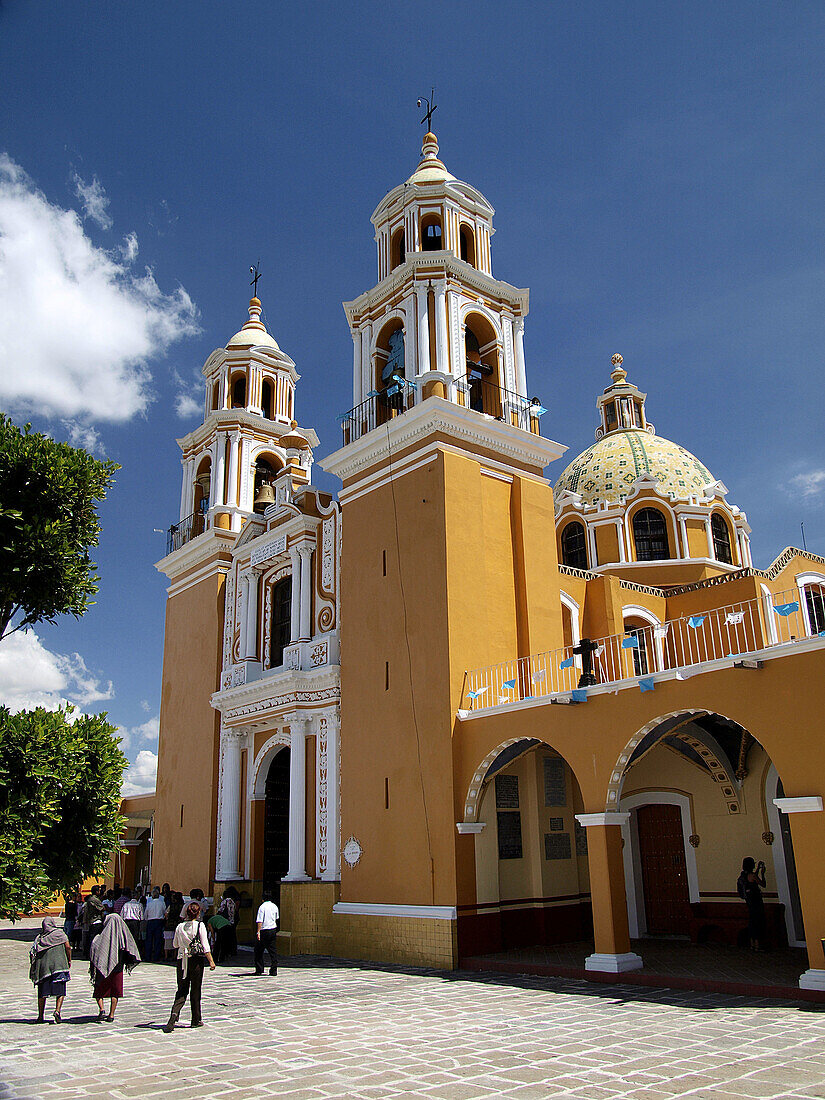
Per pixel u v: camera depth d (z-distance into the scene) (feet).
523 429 64.69
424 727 54.19
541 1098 22.75
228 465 86.58
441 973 46.96
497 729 49.85
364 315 71.41
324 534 69.46
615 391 106.83
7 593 32.91
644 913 57.72
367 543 62.75
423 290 65.46
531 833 56.49
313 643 66.74
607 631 69.72
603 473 95.76
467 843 50.93
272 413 92.27
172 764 81.87
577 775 44.83
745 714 37.68
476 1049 28.53
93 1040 31.71
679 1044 28.04
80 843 32.42
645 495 90.94
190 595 85.56
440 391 61.21
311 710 64.69
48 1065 27.73
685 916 55.93
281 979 47.42
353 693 60.85
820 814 34.30
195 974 34.17
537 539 62.64
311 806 63.26
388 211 73.56
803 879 34.47
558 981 42.27
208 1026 34.06
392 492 61.46
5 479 33.71
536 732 47.55
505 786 55.88
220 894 69.05
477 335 69.82
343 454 65.26
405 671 56.70
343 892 57.82
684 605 72.38
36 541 32.65
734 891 53.26
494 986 41.81
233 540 82.43
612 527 90.17
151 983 48.01
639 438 99.91
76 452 35.47
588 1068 25.55
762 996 35.37
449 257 65.51
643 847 59.00
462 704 53.21
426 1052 28.37
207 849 72.54
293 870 61.46
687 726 51.39
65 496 34.35
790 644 36.29
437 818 51.75
